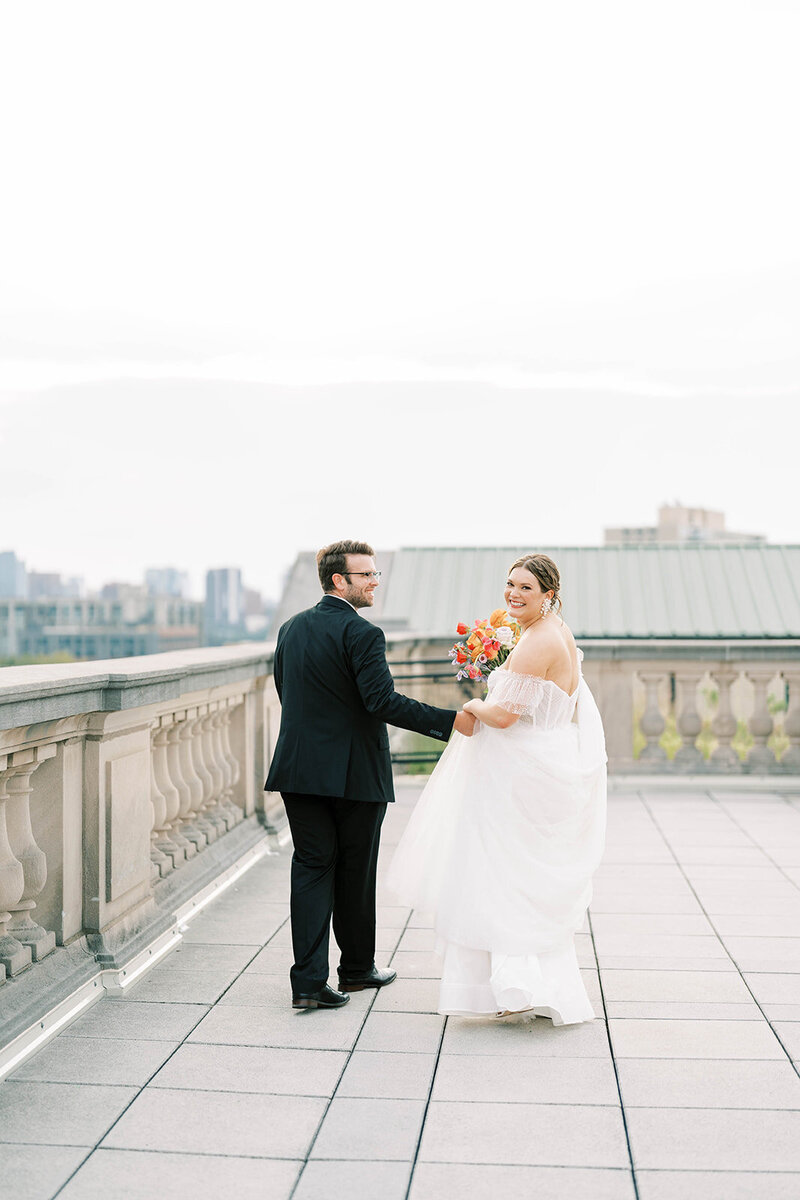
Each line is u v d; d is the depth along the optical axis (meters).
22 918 4.25
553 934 4.20
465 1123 3.35
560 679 4.31
